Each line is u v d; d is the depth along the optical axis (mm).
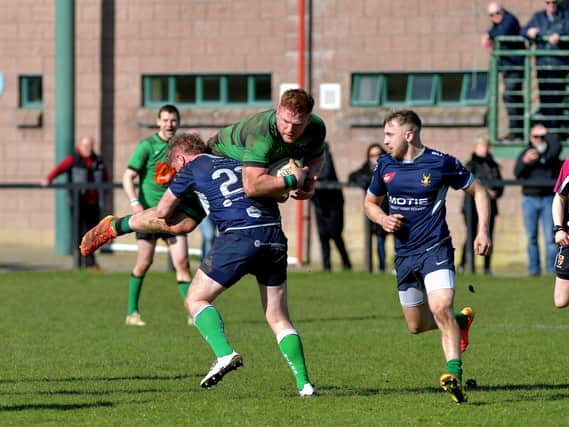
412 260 28047
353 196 74062
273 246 27422
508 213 72188
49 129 78188
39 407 26969
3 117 78812
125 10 77375
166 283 60188
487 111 72750
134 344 39594
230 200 27312
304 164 28344
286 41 75688
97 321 46312
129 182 42406
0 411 26422
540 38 66062
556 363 35000
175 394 29281
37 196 78125
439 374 32938
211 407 26766
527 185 60281
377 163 28578
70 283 59938
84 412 26234
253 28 76188
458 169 28109
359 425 24422
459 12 73625
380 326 44312
